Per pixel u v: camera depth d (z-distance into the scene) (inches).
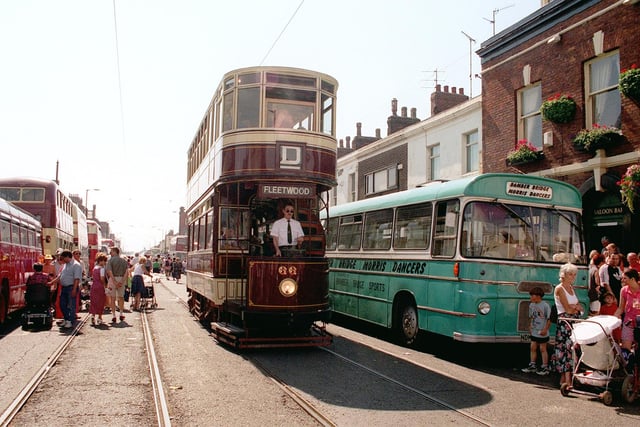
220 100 462.3
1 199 543.2
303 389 292.2
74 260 539.5
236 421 236.4
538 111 641.6
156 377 315.3
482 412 255.9
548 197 398.6
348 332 525.0
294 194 413.7
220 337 430.0
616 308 338.6
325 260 412.2
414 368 354.3
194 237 633.6
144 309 719.7
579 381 301.6
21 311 674.2
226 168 426.9
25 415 242.4
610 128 535.8
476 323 360.5
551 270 384.8
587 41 569.6
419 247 427.5
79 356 379.9
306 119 434.3
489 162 714.8
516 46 671.8
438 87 956.0
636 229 504.1
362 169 1149.7
